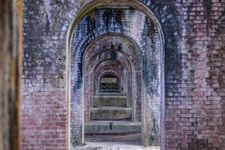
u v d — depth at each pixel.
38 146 7.49
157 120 13.51
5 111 1.43
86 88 17.98
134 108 18.12
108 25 12.98
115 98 27.09
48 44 7.56
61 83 7.54
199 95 7.39
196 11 7.45
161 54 7.86
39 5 7.57
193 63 7.42
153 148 13.20
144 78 13.55
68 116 7.89
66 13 7.58
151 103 13.53
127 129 17.84
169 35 7.46
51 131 7.51
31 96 7.52
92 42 13.25
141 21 13.09
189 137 7.38
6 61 1.44
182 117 7.38
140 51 13.41
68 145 7.87
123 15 12.95
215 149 7.35
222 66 7.41
